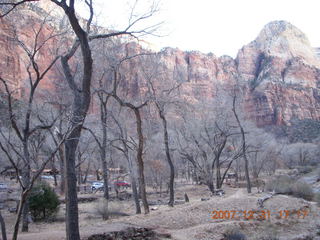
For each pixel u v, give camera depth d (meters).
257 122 127.00
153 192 35.59
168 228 14.23
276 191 24.69
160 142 34.09
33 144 25.02
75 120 10.05
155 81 22.86
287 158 65.88
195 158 36.28
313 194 23.80
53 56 19.62
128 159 20.00
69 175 9.78
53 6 17.62
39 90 25.66
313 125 109.12
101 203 18.30
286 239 13.08
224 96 38.47
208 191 34.00
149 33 12.45
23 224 14.32
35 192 15.30
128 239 11.74
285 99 130.12
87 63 10.59
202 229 13.69
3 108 14.23
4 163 23.34
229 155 41.44
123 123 24.25
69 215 9.59
